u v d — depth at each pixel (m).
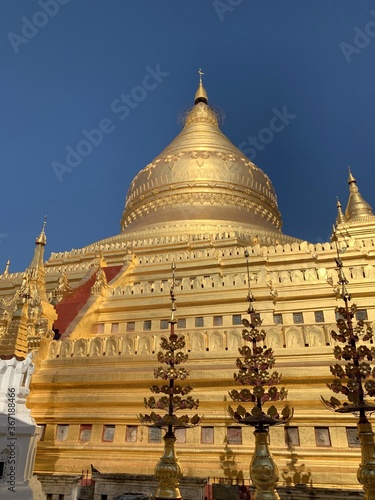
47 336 16.17
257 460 7.95
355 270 20.39
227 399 12.56
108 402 13.41
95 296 22.73
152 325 21.25
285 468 11.19
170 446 8.86
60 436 13.39
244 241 31.77
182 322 21.08
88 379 13.91
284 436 11.87
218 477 11.37
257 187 45.00
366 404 7.82
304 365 12.82
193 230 34.94
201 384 13.15
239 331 14.94
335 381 8.38
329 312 19.62
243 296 20.72
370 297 19.44
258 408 8.27
